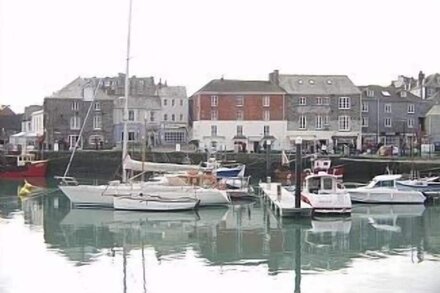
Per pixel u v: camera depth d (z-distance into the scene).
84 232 27.73
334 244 25.14
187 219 32.34
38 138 79.81
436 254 22.91
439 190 43.53
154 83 86.25
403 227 30.56
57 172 65.38
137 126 82.19
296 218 32.56
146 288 17.55
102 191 35.69
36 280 18.38
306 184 36.12
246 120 77.56
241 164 61.28
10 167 62.62
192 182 38.62
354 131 78.88
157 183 37.12
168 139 82.88
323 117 78.50
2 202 40.16
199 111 77.50
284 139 77.62
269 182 48.12
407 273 19.39
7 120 108.69
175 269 19.89
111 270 19.70
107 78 84.44
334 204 33.91
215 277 18.84
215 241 25.58
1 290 17.27
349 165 62.59
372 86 88.44
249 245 24.69
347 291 17.31
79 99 79.44
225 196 37.00
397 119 85.00
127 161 37.19
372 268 20.16
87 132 79.31
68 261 21.08
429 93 99.81
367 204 40.91
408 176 54.28
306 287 17.70
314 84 80.00
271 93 77.62
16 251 22.91
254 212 35.59
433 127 82.38
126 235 26.98
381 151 72.19
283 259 21.72
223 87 78.12
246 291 17.30
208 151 69.00
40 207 37.25
